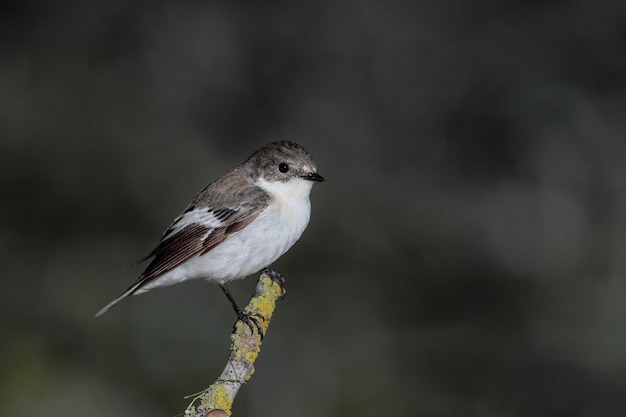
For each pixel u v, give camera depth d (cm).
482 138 1611
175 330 1266
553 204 1562
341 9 1648
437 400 1214
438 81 1641
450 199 1552
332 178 1532
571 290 1401
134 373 1205
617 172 1580
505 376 1256
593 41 1605
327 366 1245
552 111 1611
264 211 871
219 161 1540
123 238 1350
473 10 1648
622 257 1448
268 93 1625
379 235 1443
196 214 880
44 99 1444
